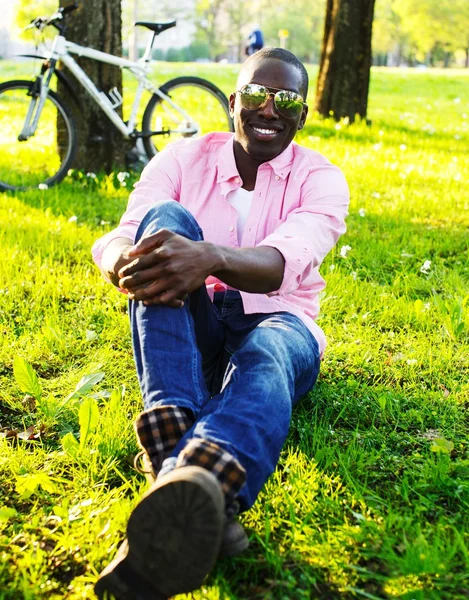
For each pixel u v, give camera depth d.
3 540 2.12
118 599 1.78
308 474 2.42
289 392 2.19
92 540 2.10
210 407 2.06
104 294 4.28
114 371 3.27
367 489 2.36
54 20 6.85
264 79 2.54
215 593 1.89
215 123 10.32
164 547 1.70
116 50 7.24
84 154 7.18
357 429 2.75
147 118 7.49
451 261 5.00
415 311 3.94
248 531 2.16
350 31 11.47
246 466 1.91
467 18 76.31
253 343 2.20
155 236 2.13
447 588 1.95
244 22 87.69
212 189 2.74
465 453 2.63
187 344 2.13
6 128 9.67
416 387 3.14
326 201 2.66
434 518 2.27
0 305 4.00
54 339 3.56
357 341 3.59
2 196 6.24
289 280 2.37
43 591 1.93
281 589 1.93
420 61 94.75
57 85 7.23
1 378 3.21
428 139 10.69
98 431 2.63
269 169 2.67
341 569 1.99
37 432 2.76
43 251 4.87
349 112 11.73
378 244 5.18
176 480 1.66
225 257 2.19
